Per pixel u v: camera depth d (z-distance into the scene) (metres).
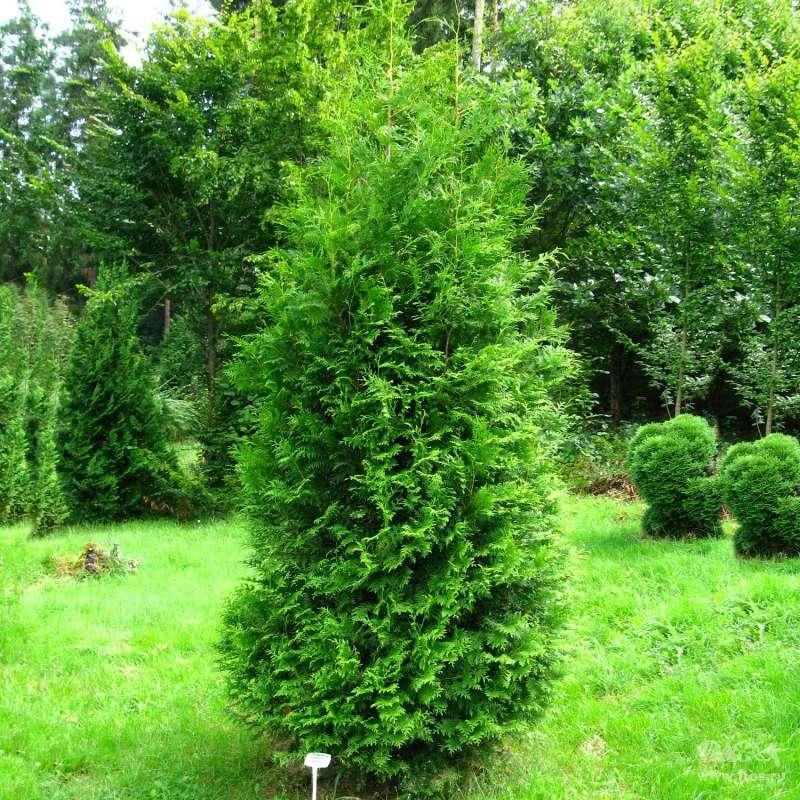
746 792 3.76
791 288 11.24
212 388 13.97
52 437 12.15
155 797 4.05
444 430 3.80
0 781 4.18
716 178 11.71
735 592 6.25
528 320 4.52
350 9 15.37
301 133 14.05
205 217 14.62
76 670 5.98
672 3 16.02
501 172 4.54
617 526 9.50
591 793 3.91
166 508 13.05
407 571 3.71
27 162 29.98
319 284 3.99
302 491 3.85
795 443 7.77
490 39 15.43
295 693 3.78
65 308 23.73
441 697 3.75
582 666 5.47
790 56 12.24
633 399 16.11
